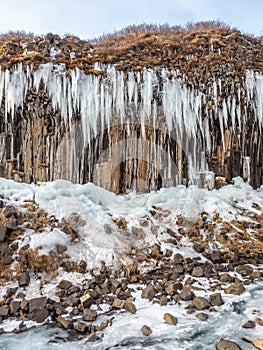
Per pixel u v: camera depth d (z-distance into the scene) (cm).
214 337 368
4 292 460
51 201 657
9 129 790
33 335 379
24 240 545
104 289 476
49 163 794
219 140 916
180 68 902
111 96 825
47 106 802
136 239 618
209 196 825
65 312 421
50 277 501
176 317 410
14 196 661
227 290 478
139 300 457
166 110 850
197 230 703
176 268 548
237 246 672
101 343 360
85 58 864
